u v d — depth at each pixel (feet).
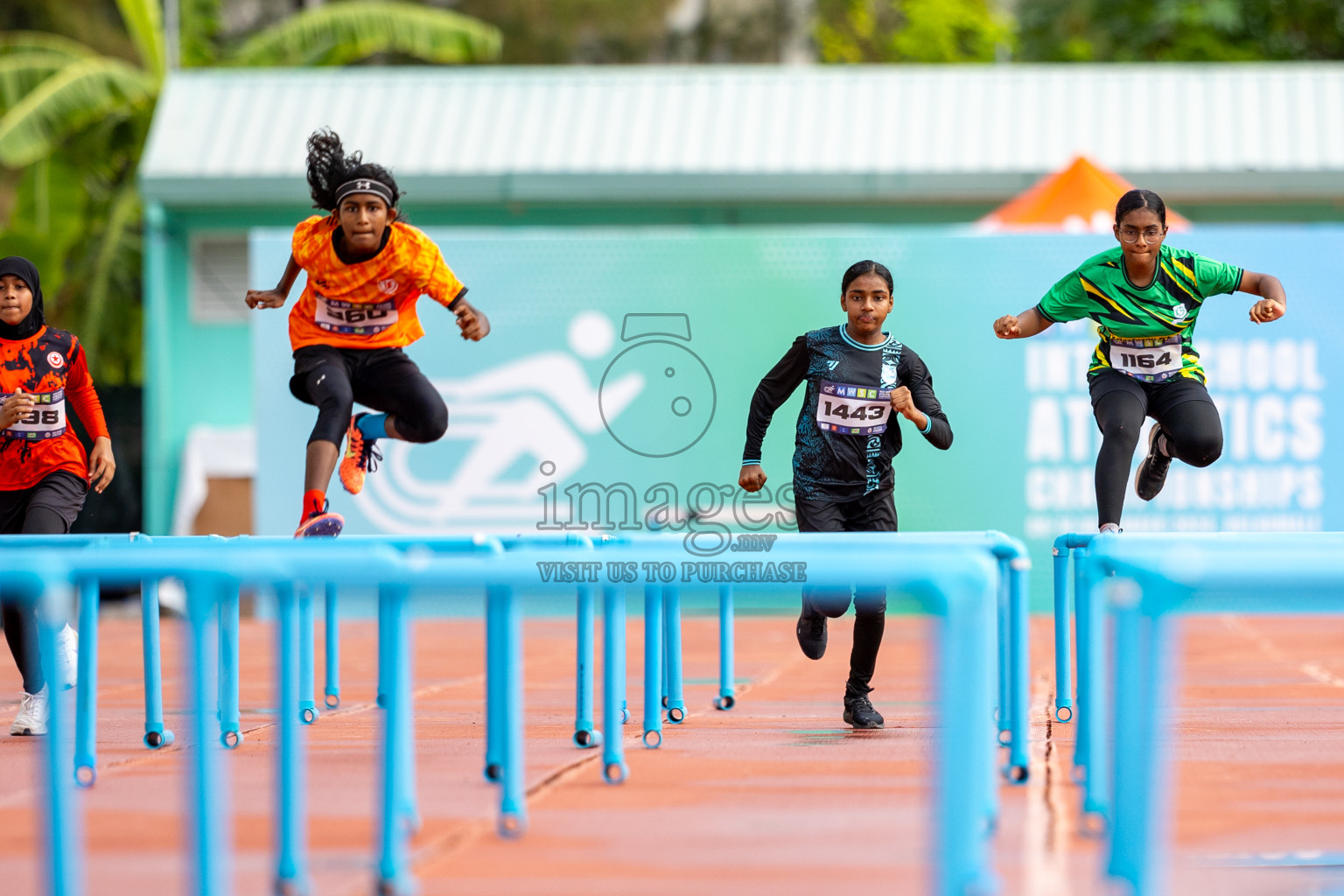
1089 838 41.34
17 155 181.47
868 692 65.67
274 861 38.91
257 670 98.48
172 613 143.02
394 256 59.77
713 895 34.55
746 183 157.28
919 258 125.70
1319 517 124.57
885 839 40.88
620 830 42.24
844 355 60.95
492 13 360.69
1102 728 42.45
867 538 46.34
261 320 124.77
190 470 148.46
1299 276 124.67
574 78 170.91
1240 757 56.13
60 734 32.42
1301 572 28.94
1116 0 318.45
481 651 110.32
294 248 60.75
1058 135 161.79
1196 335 124.88
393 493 125.39
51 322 209.56
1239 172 156.56
